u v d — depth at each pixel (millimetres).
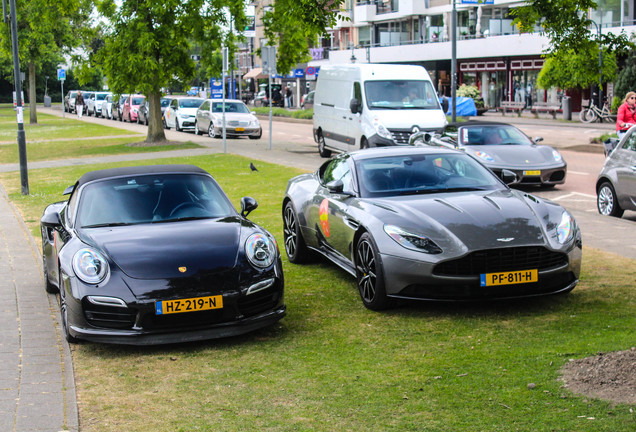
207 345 5887
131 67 26547
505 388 4617
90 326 5668
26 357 5676
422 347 5574
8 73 82750
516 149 14977
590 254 8617
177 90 78750
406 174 7523
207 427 4227
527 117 42969
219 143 28734
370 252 6645
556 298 6828
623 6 38094
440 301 6258
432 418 4215
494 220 6414
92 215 6629
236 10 27969
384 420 4219
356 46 65188
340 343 5773
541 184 14930
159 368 5375
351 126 20469
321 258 8961
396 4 58312
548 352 5266
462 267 6133
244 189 15367
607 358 4879
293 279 8055
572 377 4703
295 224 8734
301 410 4434
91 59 28609
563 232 6449
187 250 5930
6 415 4449
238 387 4891
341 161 8164
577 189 14906
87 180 7078
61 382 5078
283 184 16062
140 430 4219
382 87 20000
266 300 6012
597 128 32781
